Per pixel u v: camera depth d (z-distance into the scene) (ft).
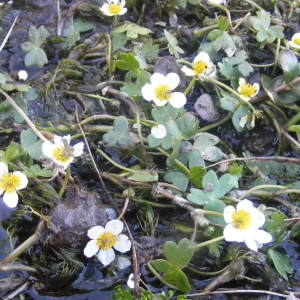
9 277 0.43
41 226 0.44
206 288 0.42
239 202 0.41
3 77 0.51
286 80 0.52
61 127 0.50
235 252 0.44
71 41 0.58
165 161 0.50
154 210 0.47
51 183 0.47
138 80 0.50
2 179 0.42
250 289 0.43
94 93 0.55
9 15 0.61
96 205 0.43
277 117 0.54
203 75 0.51
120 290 0.41
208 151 0.48
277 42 0.59
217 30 0.57
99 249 0.41
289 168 0.50
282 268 0.43
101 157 0.50
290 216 0.46
